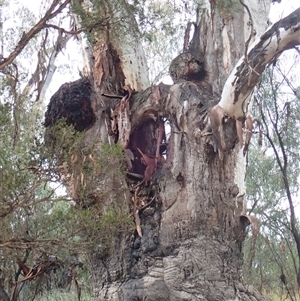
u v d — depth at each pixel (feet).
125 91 26.50
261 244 43.73
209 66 26.04
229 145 23.02
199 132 23.86
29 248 18.94
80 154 18.95
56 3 19.79
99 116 25.62
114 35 24.47
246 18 26.21
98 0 21.34
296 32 21.07
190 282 22.90
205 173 23.99
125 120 25.26
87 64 26.55
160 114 25.46
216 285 22.98
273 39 21.36
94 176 19.92
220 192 24.09
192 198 23.81
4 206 17.15
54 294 35.65
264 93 38.91
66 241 18.60
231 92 22.13
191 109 24.26
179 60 26.05
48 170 18.10
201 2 25.43
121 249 24.11
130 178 24.89
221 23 26.22
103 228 19.36
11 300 24.81
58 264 26.17
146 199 24.67
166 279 23.09
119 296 23.68
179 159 24.26
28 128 23.32
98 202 22.59
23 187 17.42
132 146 25.90
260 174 44.62
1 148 17.38
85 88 25.80
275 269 44.75
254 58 21.68
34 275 24.73
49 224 18.88
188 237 23.49
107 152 19.84
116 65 26.73
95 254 24.25
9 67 21.79
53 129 18.51
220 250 23.53
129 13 22.38
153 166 25.21
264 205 43.98
